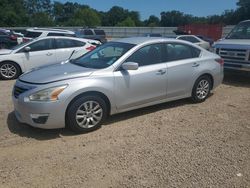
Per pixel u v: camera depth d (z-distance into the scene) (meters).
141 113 6.48
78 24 101.38
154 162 4.40
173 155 4.62
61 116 5.15
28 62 10.75
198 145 4.98
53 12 114.38
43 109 5.02
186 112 6.61
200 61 7.08
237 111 6.75
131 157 4.55
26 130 5.50
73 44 11.55
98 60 6.10
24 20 89.25
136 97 6.00
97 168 4.24
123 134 5.39
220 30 41.34
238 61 9.75
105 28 57.59
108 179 3.98
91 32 28.11
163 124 5.89
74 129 5.31
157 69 6.21
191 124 5.91
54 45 11.18
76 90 5.18
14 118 6.10
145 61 6.14
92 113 5.43
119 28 57.09
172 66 6.48
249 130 5.65
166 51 6.50
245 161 4.47
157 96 6.35
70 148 4.83
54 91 5.05
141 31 55.78
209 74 7.30
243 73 10.59
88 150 4.77
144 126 5.77
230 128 5.74
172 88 6.58
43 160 4.45
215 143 5.07
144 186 3.83
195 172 4.15
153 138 5.23
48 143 5.00
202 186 3.84
